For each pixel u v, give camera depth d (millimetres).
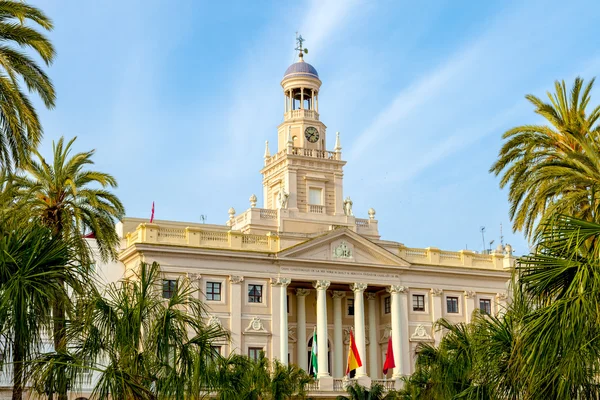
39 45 34625
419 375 42094
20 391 23781
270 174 88188
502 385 25312
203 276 72250
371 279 79312
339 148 87125
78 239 27531
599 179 34875
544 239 22484
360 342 77375
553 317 20828
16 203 46938
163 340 25750
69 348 25609
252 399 46406
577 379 20578
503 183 42594
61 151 50812
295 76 88812
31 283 22641
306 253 76250
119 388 24312
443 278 83562
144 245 69750
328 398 73188
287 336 74250
